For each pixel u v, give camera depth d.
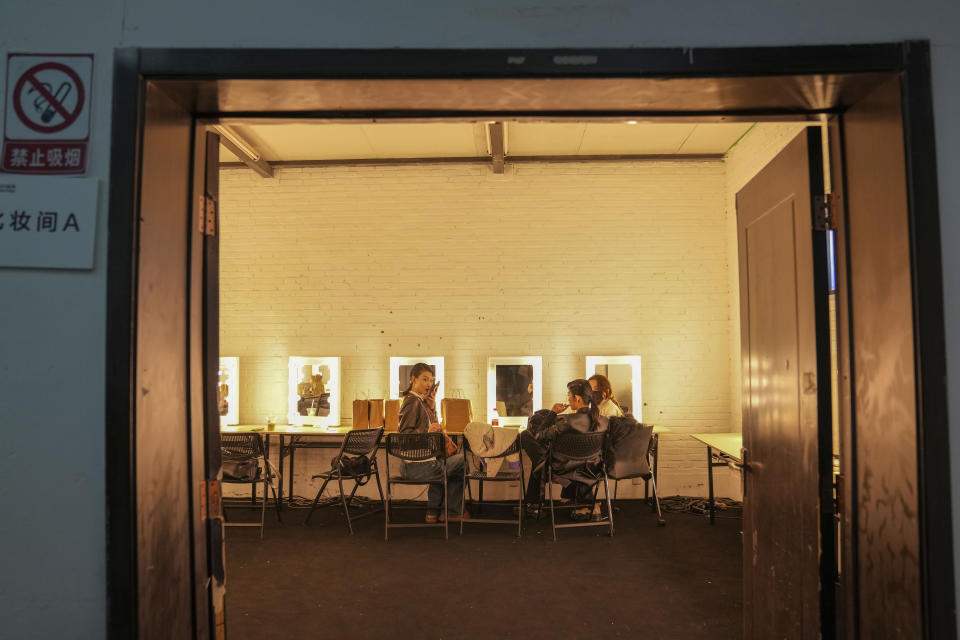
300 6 1.74
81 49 1.71
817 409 2.08
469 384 6.84
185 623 1.86
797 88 1.81
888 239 1.78
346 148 6.50
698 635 3.35
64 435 1.64
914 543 1.68
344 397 6.91
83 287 1.66
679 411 6.77
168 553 1.78
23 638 1.63
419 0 1.74
